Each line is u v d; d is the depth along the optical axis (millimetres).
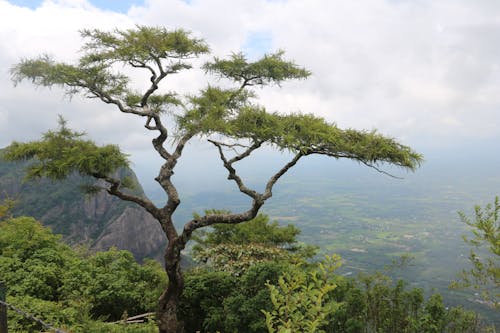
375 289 10016
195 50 10062
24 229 13336
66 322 8336
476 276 5969
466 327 8312
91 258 13914
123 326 9469
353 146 9000
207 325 10328
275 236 18516
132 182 10898
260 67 11383
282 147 8570
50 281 11031
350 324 8750
